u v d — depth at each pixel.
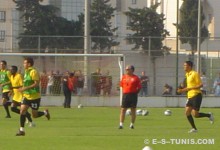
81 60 86.56
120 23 168.50
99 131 44.09
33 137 39.22
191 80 43.38
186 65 43.66
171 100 84.94
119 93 85.75
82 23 136.00
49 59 86.56
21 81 50.25
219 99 85.44
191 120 43.66
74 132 43.16
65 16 167.12
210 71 88.44
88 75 86.06
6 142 36.25
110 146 34.59
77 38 91.81
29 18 131.75
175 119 58.31
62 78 84.06
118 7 177.12
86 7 86.75
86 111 71.19
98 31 133.50
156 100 84.94
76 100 83.94
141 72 89.56
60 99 83.62
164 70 89.50
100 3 134.62
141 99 84.75
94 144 35.50
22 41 94.94
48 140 37.44
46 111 54.28
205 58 88.94
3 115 62.50
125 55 89.88
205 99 85.44
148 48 90.12
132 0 178.88
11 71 50.78
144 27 136.00
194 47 94.00
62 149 33.16
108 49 92.56
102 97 84.12
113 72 86.31
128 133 42.50
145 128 47.22
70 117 60.09
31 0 132.00
